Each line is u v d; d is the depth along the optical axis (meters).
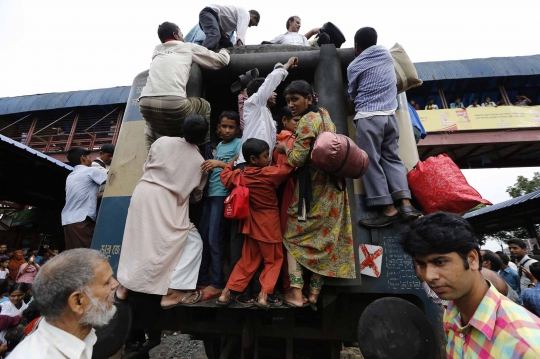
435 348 1.79
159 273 1.88
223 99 3.26
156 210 1.96
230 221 2.25
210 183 2.26
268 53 2.56
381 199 2.11
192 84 2.48
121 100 12.05
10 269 6.89
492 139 10.07
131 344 2.73
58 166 5.59
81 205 2.88
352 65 2.41
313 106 2.03
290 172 2.01
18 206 10.23
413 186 2.21
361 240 2.13
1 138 4.48
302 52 2.53
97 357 1.96
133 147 2.57
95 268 1.19
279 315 2.24
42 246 9.32
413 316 1.84
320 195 1.92
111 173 2.54
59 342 1.10
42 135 12.80
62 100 12.50
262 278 1.87
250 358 2.71
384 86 2.29
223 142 2.43
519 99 11.68
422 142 10.24
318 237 1.88
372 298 2.23
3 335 3.66
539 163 11.78
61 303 1.12
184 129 2.12
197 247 2.09
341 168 1.77
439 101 12.68
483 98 12.50
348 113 2.58
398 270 2.04
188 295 1.95
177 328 2.31
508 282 5.38
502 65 11.48
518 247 5.19
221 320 2.29
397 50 2.60
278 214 2.03
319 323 2.36
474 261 1.04
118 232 2.36
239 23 3.48
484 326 0.98
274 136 2.26
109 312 1.24
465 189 1.97
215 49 2.96
